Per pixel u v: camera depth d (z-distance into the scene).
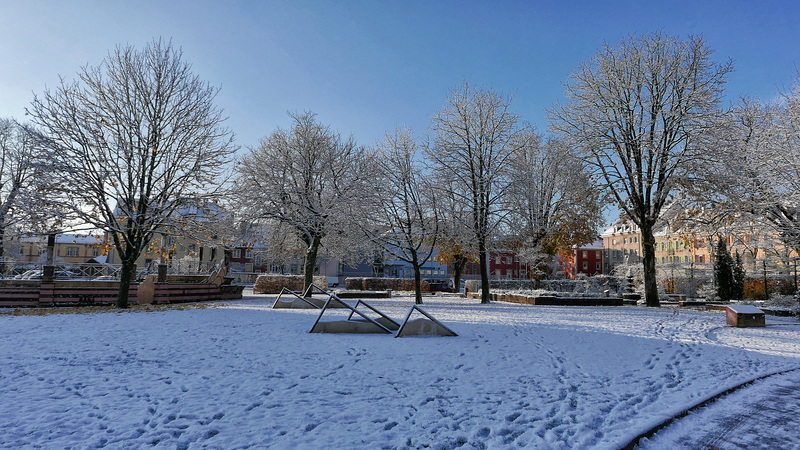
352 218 24.38
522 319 15.51
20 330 11.05
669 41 24.25
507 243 28.67
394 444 4.29
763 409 5.79
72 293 18.36
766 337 12.15
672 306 24.80
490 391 6.21
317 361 7.88
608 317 16.88
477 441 4.43
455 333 11.14
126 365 7.41
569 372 7.47
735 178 22.09
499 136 25.25
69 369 7.07
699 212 24.12
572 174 26.22
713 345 10.58
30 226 17.81
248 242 27.22
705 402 6.00
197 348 8.96
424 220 24.59
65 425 4.65
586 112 25.52
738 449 4.46
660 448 4.48
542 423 4.95
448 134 25.88
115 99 18.52
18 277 25.06
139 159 18.62
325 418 4.97
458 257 36.94
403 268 73.38
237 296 25.48
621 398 6.04
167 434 4.46
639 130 24.59
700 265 34.44
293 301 19.34
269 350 8.84
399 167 24.95
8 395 5.65
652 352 9.50
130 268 18.02
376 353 8.69
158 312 16.23
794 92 20.22
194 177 19.30
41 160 17.19
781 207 20.73
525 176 25.69
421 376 6.96
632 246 82.44
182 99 19.33
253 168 26.36
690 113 23.11
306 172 26.89
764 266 27.30
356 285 40.84
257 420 4.87
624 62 24.70
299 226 26.09
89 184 17.61
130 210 18.36
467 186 24.81
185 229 19.73
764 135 20.47
